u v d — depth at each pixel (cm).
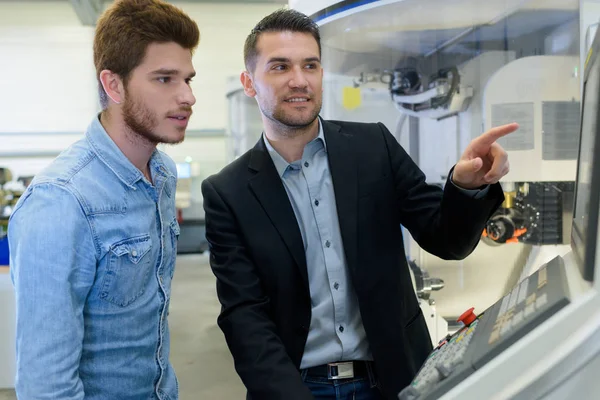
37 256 76
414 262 187
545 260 175
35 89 791
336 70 185
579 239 53
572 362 43
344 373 111
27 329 76
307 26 102
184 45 86
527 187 174
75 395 78
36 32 784
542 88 156
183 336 440
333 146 112
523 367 45
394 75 188
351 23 154
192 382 346
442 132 183
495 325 53
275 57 100
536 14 147
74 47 790
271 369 96
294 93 101
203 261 796
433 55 180
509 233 173
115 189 86
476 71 170
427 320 177
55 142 800
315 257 111
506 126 76
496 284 189
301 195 112
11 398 297
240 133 450
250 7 812
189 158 824
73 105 797
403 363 108
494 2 139
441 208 94
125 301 87
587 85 58
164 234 98
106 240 83
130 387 91
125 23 82
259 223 108
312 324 111
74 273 80
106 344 87
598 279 45
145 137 88
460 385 47
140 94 84
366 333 107
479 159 77
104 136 87
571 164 157
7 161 797
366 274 108
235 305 105
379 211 112
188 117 89
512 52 166
